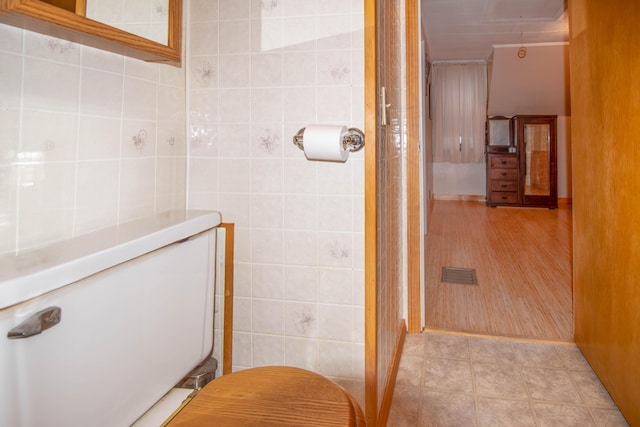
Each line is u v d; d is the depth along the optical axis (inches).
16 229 30.8
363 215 48.6
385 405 57.1
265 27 49.7
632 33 52.8
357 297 49.6
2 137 29.8
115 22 35.9
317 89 48.7
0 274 25.5
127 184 41.9
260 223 51.5
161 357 38.5
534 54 215.9
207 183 52.4
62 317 27.8
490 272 129.0
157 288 37.6
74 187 35.6
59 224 34.2
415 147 83.1
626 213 56.4
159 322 38.0
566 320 91.8
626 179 56.1
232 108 51.2
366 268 48.4
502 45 213.6
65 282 27.7
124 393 33.9
